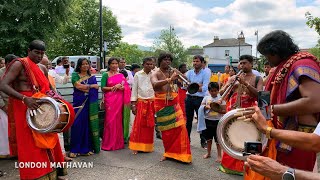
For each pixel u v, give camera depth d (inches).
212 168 198.5
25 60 153.1
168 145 211.9
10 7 644.7
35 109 147.0
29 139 150.8
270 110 90.8
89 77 223.5
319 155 220.1
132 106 236.2
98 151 230.7
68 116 150.6
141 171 191.6
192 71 258.7
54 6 687.7
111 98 242.8
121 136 246.2
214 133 213.6
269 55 100.5
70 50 1662.2
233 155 99.0
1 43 654.5
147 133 231.8
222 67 959.6
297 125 95.3
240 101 171.5
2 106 204.1
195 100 247.0
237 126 101.1
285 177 65.1
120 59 312.8
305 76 87.7
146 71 233.5
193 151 239.6
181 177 182.2
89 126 226.4
